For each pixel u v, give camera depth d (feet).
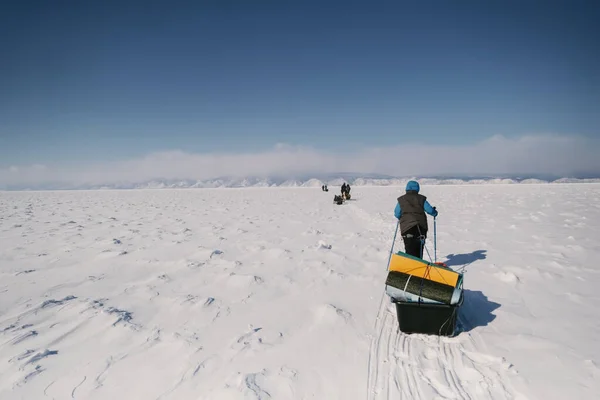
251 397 8.31
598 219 34.55
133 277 18.75
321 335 11.64
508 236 27.58
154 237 30.45
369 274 18.58
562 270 18.06
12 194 134.21
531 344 10.50
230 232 32.99
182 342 11.36
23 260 22.47
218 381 9.16
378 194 101.19
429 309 10.79
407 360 9.91
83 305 14.49
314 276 18.37
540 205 50.24
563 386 8.38
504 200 61.62
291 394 8.51
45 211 56.54
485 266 19.22
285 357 10.29
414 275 11.10
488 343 10.64
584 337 10.87
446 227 32.99
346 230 33.78
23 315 13.64
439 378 8.97
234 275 18.48
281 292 16.05
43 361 10.34
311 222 40.01
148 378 9.41
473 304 13.92
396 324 12.31
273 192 134.51
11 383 9.27
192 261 21.76
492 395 8.19
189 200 86.22
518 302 14.01
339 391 8.60
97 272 19.72
